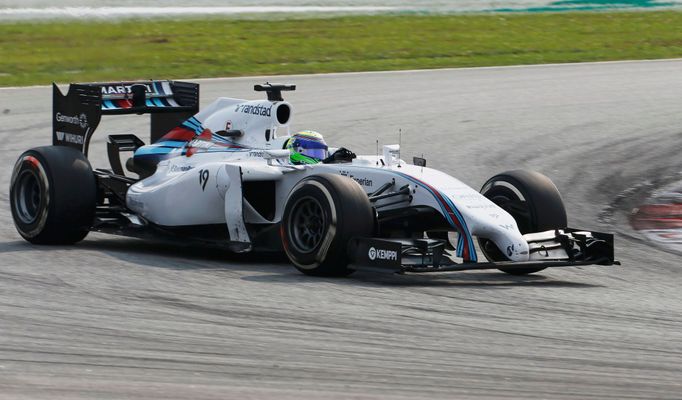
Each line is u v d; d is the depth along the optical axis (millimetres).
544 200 30594
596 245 29844
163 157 35188
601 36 104562
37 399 17078
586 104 70500
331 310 24359
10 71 75938
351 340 21594
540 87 77312
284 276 28719
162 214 33062
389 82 77688
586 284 29688
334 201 27719
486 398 17906
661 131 61719
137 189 34281
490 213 28984
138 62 81188
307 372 19125
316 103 68000
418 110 66500
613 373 19703
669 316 25328
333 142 55531
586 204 44562
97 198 34156
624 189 47656
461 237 28188
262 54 87562
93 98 35219
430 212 29094
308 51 90188
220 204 31578
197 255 32656
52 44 84812
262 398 17406
